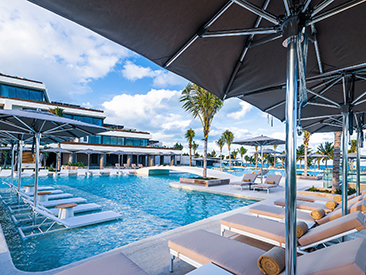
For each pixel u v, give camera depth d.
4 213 6.58
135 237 4.92
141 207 8.18
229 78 2.91
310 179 18.22
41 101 31.02
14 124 5.18
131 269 2.22
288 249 1.30
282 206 6.29
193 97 15.47
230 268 2.29
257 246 3.91
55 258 3.88
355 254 1.89
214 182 13.74
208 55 2.49
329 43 2.32
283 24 1.41
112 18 1.83
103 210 7.48
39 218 6.04
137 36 2.06
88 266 2.27
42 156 30.22
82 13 1.74
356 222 2.64
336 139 9.49
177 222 6.31
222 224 3.97
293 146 1.30
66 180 17.70
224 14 2.07
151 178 20.48
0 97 26.88
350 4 1.36
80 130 5.83
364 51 2.30
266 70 2.80
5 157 25.12
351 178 10.20
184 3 1.83
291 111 1.31
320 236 2.90
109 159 39.53
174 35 2.13
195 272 2.19
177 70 2.56
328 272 1.85
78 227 5.44
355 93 3.92
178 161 49.38
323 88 3.73
